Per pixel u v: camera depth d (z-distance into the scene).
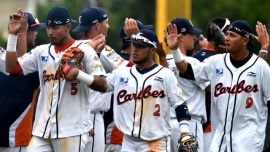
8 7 127.31
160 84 25.27
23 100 26.72
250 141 25.36
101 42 25.42
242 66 25.58
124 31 28.53
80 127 24.70
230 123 25.55
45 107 24.84
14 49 25.39
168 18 43.50
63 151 24.66
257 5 103.19
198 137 28.34
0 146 26.86
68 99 24.59
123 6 105.25
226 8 103.19
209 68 26.00
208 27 29.09
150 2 105.75
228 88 25.59
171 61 28.48
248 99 25.44
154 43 25.34
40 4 110.06
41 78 25.11
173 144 28.56
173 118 28.48
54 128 24.58
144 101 25.27
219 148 25.67
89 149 27.83
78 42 25.03
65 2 92.75
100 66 24.72
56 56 24.84
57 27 24.66
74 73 24.03
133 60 25.34
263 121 25.72
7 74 26.36
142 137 25.25
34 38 28.16
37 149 24.80
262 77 25.48
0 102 26.59
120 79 25.52
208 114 29.09
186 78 26.27
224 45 28.78
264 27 27.45
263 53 27.33
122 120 25.50
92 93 27.83
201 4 103.56
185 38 29.08
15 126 26.77
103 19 28.47
